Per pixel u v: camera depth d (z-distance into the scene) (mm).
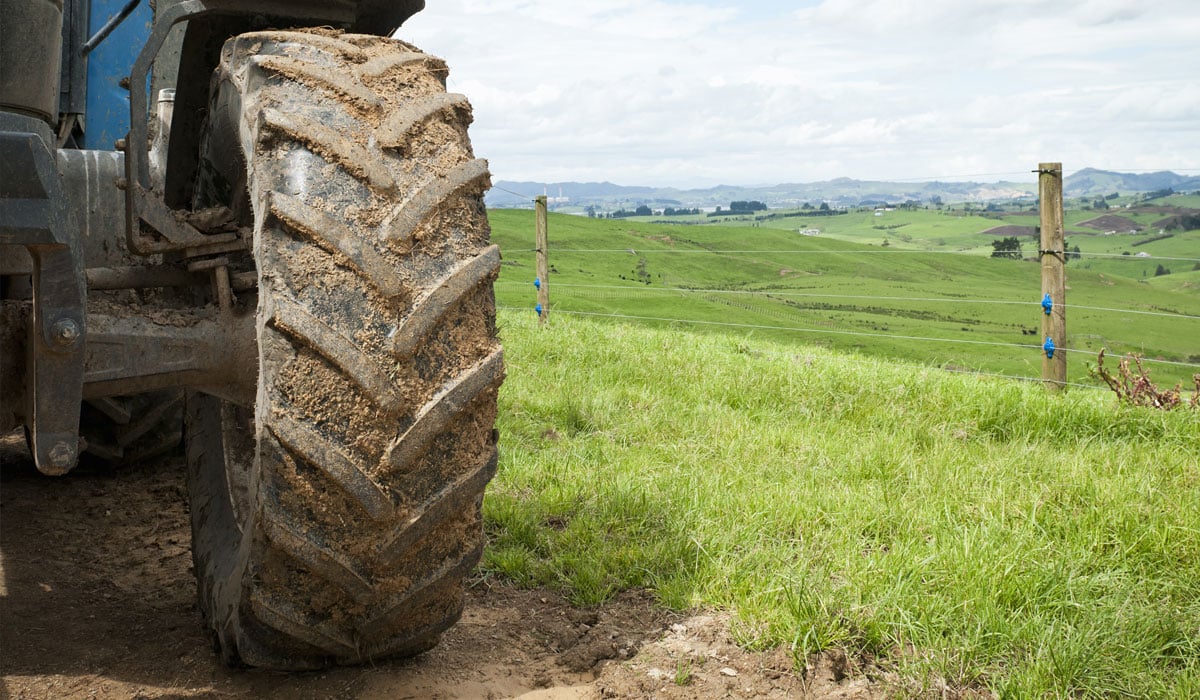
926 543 3779
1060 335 7734
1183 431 5609
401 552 2354
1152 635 3000
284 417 2215
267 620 2373
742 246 106875
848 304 79688
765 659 2887
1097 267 189500
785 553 3574
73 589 3367
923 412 6059
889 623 2961
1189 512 3957
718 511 4066
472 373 2375
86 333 2408
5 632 2941
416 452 2297
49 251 2211
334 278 2271
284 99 2424
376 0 3018
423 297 2322
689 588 3355
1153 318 96250
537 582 3525
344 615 2451
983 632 2965
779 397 6559
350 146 2373
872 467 4801
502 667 2863
